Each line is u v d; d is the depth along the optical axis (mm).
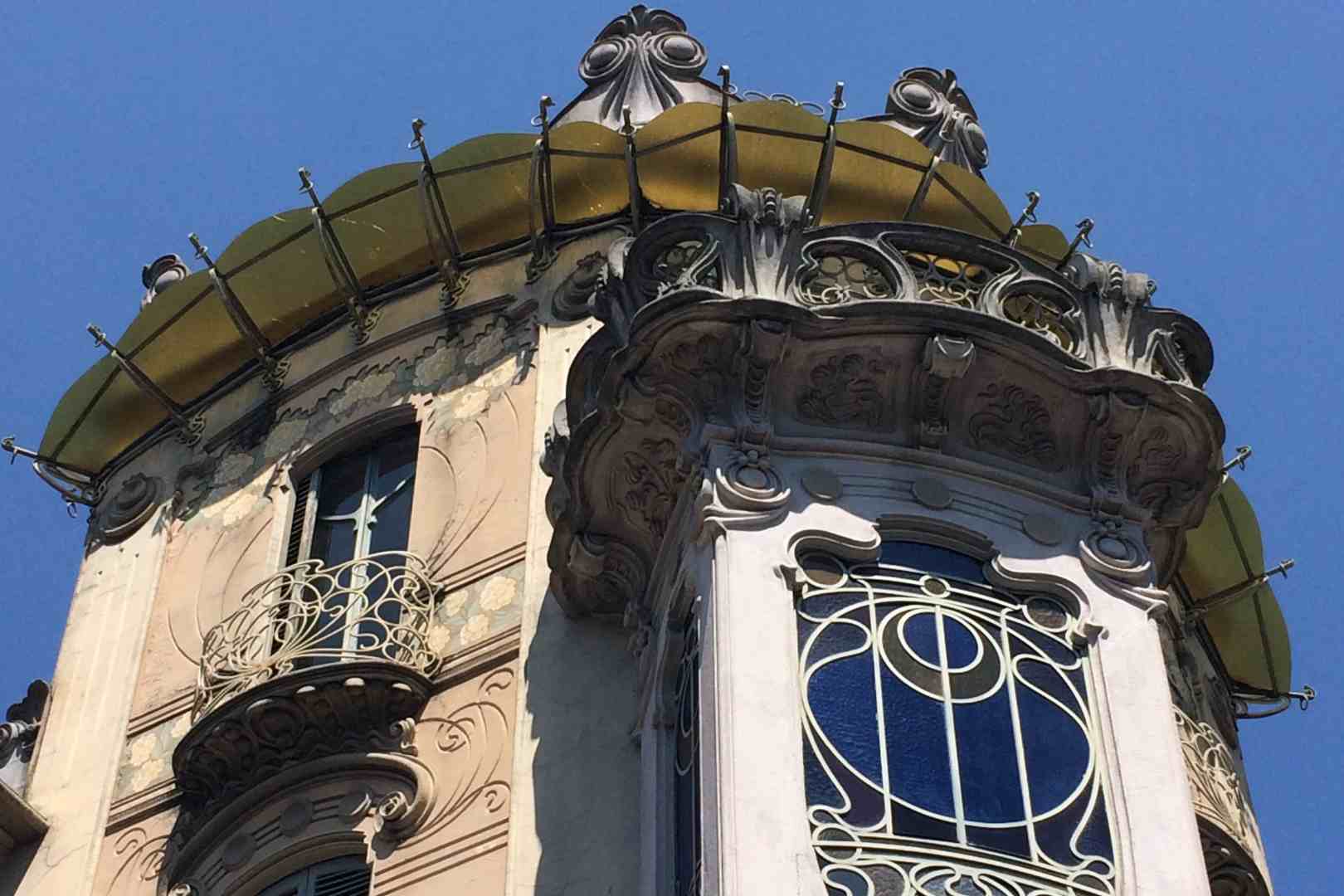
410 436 23891
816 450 19156
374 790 20641
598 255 24062
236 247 25203
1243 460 22328
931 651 18172
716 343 19188
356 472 23938
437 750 20656
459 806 20078
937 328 19297
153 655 23594
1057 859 17172
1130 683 18344
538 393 23109
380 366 24422
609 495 20000
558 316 23750
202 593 23750
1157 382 19422
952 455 19438
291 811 20875
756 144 23750
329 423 24266
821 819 16906
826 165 23062
